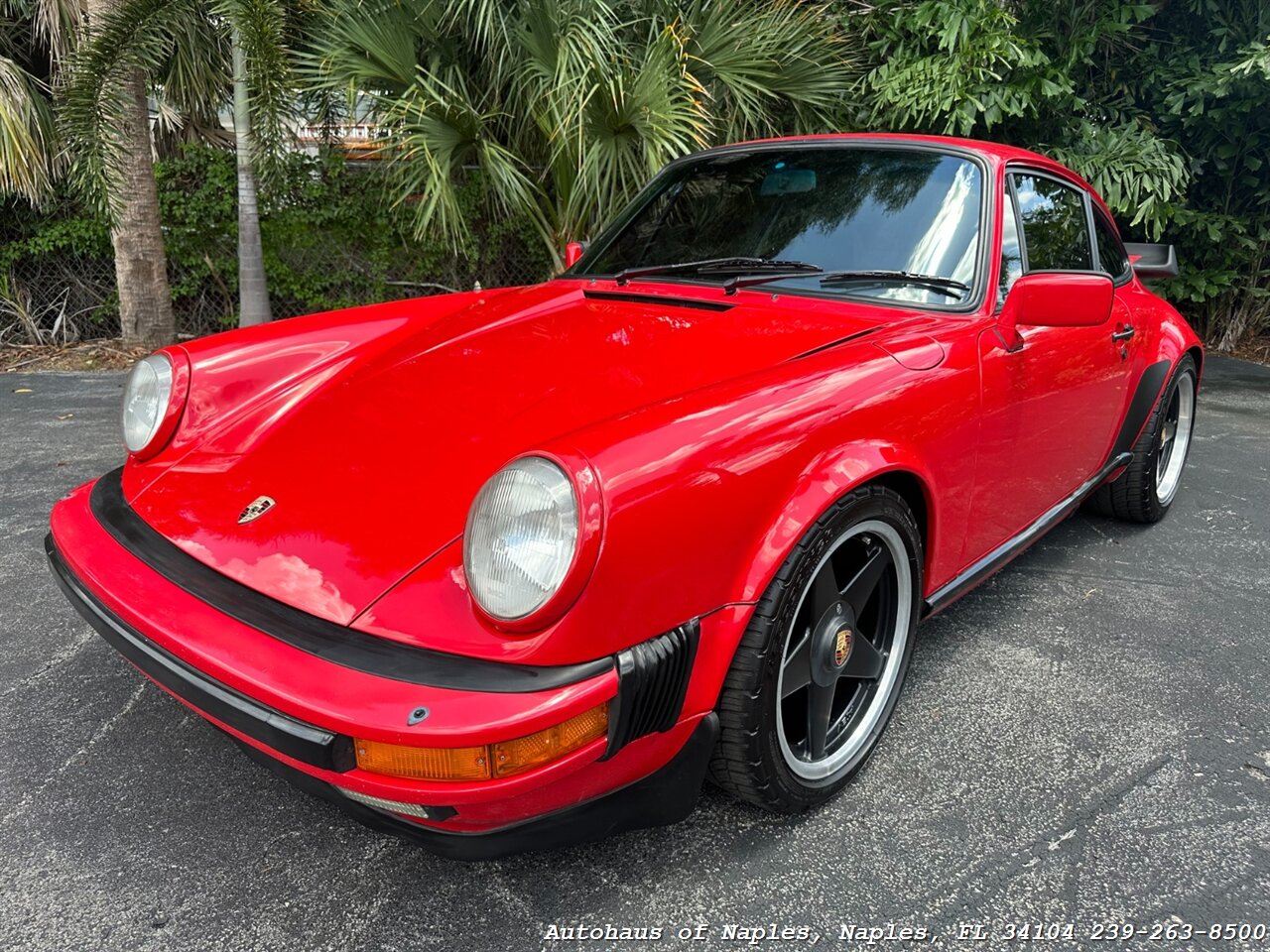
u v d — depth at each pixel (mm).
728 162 2736
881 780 1979
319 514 1585
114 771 1921
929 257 2271
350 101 5277
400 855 1710
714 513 1468
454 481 1572
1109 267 3215
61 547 1724
